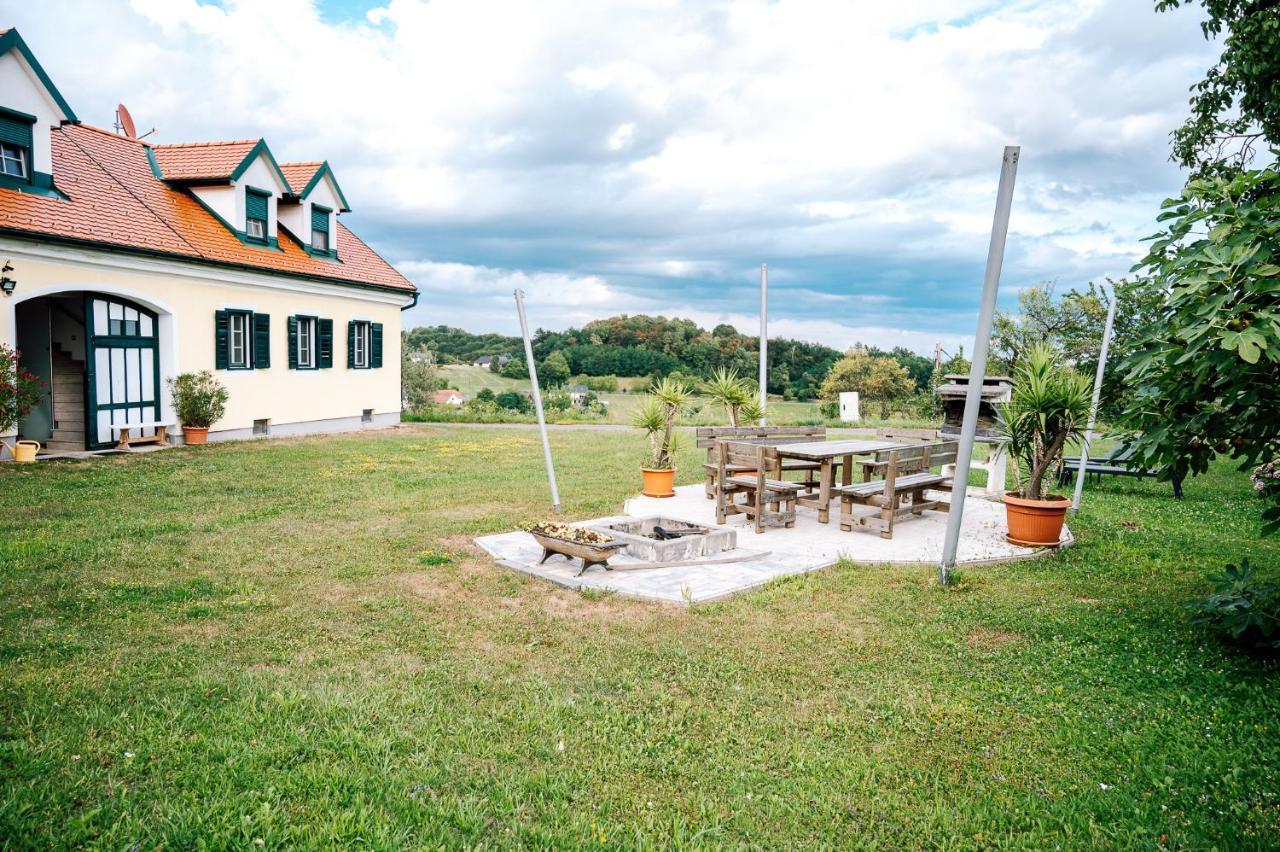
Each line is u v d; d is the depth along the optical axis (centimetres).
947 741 402
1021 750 392
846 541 873
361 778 347
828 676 488
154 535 834
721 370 1349
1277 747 387
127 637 527
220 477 1247
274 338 1881
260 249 1853
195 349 1656
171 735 380
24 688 434
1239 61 1168
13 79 1315
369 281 2183
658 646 536
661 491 1162
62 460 1348
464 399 4997
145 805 323
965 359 2423
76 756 360
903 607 633
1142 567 759
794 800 345
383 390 2325
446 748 383
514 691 456
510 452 1738
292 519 944
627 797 346
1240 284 470
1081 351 2141
